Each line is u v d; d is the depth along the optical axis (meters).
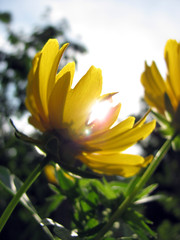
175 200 0.46
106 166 0.17
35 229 0.31
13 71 0.79
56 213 0.33
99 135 0.17
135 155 0.17
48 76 0.17
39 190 0.45
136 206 0.23
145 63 0.25
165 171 0.60
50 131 0.17
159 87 0.25
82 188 0.24
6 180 0.21
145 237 0.22
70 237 0.17
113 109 0.18
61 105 0.17
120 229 0.24
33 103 0.17
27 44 0.83
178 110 0.24
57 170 0.23
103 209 0.25
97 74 0.17
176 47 0.24
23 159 0.58
